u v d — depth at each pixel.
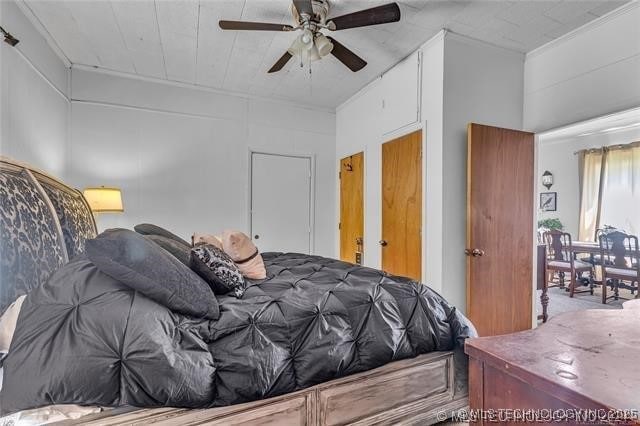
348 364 1.35
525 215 2.88
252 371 1.15
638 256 4.07
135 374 0.99
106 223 3.46
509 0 2.29
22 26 2.35
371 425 1.44
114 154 3.48
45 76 2.74
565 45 2.69
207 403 1.08
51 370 0.93
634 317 1.09
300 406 1.28
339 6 2.36
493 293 2.71
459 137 2.77
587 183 5.46
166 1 2.34
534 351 0.84
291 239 4.41
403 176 3.21
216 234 3.95
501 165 2.76
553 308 3.98
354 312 1.50
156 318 1.07
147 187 3.63
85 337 0.98
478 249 2.65
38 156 2.59
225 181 4.01
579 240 5.56
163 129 3.70
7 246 1.27
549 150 6.04
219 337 1.19
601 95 2.43
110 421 1.01
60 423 0.97
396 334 1.51
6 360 0.95
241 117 4.09
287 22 2.59
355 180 4.12
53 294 1.05
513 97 2.98
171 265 1.19
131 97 3.55
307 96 4.17
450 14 2.46
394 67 3.34
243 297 1.49
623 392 0.64
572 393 0.65
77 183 3.31
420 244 2.98
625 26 2.29
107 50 3.01
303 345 1.30
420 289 1.80
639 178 4.90
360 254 4.01
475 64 2.82
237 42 2.88
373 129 3.72
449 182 2.74
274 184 4.30
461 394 1.67
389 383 1.50
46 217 1.62
